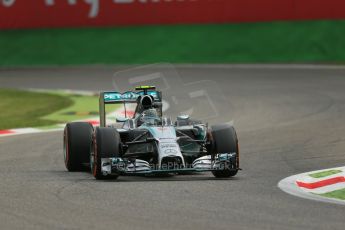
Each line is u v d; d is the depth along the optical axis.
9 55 120.94
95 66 118.75
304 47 112.69
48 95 91.88
